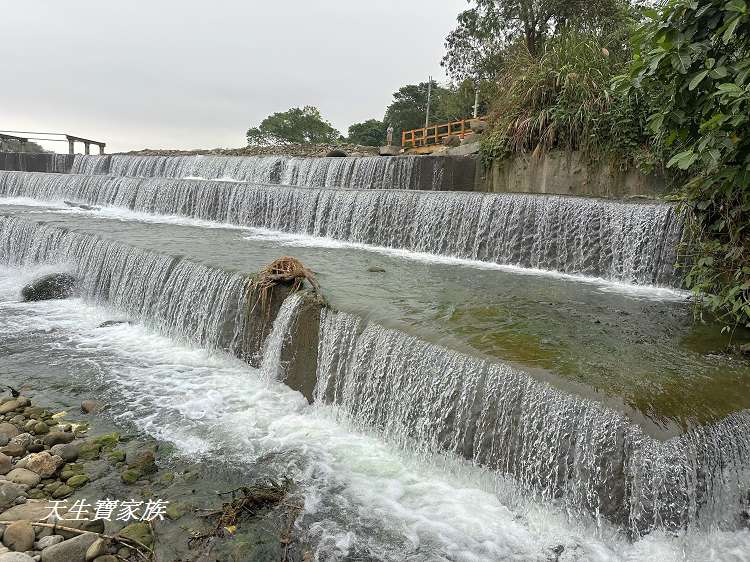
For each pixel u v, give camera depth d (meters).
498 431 4.29
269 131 73.62
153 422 5.62
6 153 24.88
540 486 4.03
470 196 9.83
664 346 5.02
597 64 12.57
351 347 5.55
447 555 3.78
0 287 10.78
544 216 9.03
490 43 25.34
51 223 12.16
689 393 4.00
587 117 11.45
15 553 3.57
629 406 3.76
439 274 8.28
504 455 4.25
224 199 14.18
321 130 75.12
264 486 4.54
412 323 5.45
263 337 6.73
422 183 14.50
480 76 26.89
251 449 5.12
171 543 3.85
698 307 6.35
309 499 4.37
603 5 20.20
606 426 3.70
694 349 4.97
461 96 29.33
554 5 21.36
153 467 4.77
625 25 15.84
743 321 5.54
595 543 3.72
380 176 15.04
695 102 5.00
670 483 3.43
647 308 6.54
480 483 4.41
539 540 3.86
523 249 9.24
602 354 4.73
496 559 3.72
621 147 10.94
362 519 4.14
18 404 5.86
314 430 5.49
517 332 5.31
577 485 3.82
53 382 6.54
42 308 9.51
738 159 4.88
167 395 6.24
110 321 8.81
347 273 8.02
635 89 5.41
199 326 7.68
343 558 3.76
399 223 10.77
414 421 4.88
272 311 6.63
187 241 10.44
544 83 12.95
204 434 5.39
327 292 6.61
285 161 17.11
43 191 19.11
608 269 8.41
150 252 8.91
